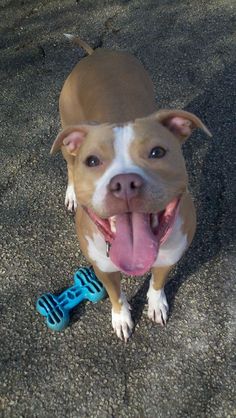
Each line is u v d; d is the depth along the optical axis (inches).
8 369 29.9
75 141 25.3
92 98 31.9
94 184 22.8
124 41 47.8
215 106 41.7
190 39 47.3
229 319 31.0
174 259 27.5
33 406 28.6
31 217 36.3
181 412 27.9
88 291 31.9
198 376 29.0
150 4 51.1
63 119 36.3
